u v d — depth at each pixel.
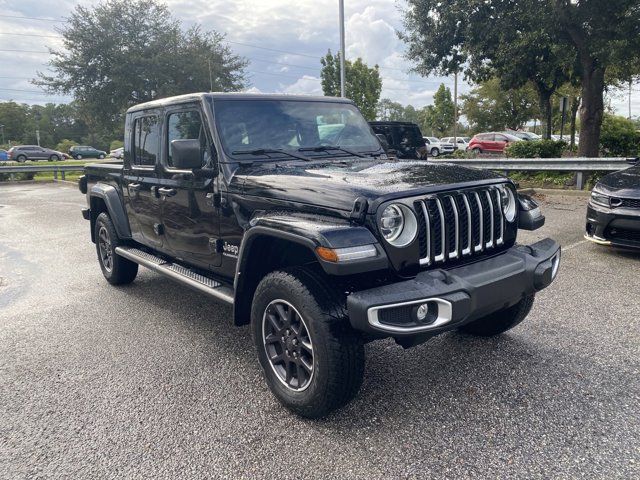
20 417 3.07
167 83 26.84
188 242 4.09
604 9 11.64
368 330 2.47
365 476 2.42
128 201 5.11
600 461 2.46
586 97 14.02
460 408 2.99
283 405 3.06
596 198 6.23
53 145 102.38
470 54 15.63
